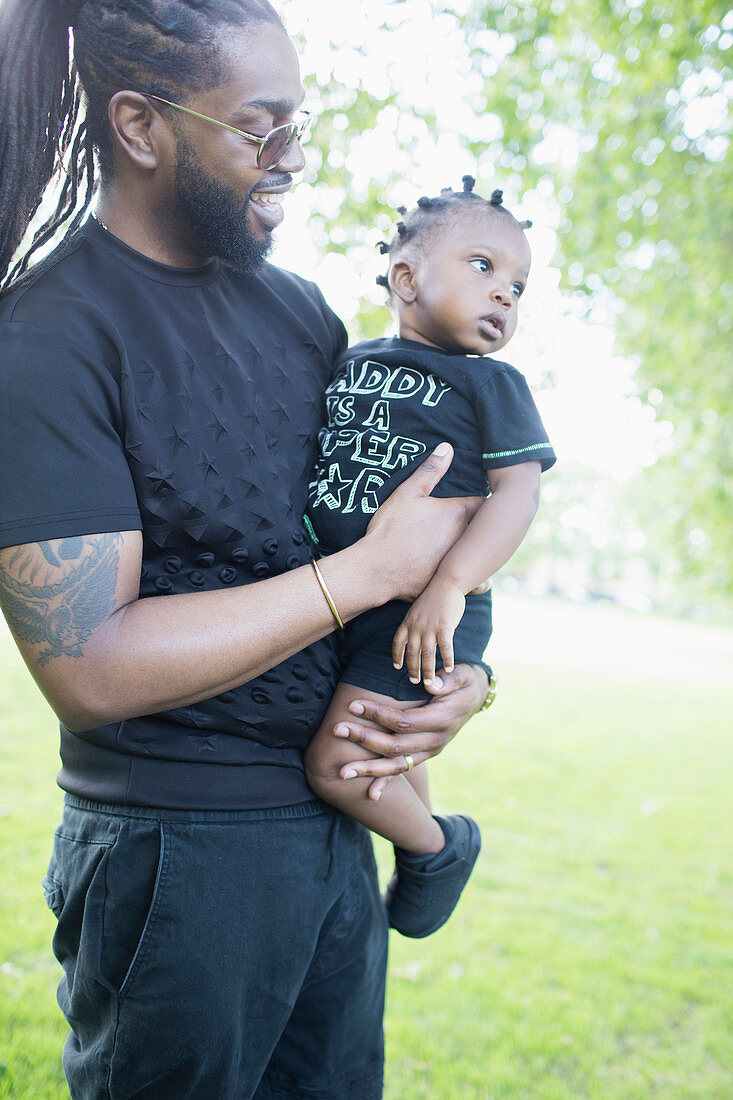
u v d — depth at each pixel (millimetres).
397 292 1687
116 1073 1171
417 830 1491
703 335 8039
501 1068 2857
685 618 43031
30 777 4930
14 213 1218
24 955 3092
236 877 1197
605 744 9039
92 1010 1201
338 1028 1456
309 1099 1461
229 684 1117
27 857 3826
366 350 1605
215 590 1132
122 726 1174
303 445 1413
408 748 1366
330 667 1396
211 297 1311
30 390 1019
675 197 7195
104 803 1194
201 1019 1167
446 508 1392
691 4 5961
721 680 17078
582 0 6270
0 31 1164
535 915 4172
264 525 1250
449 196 1684
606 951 3828
